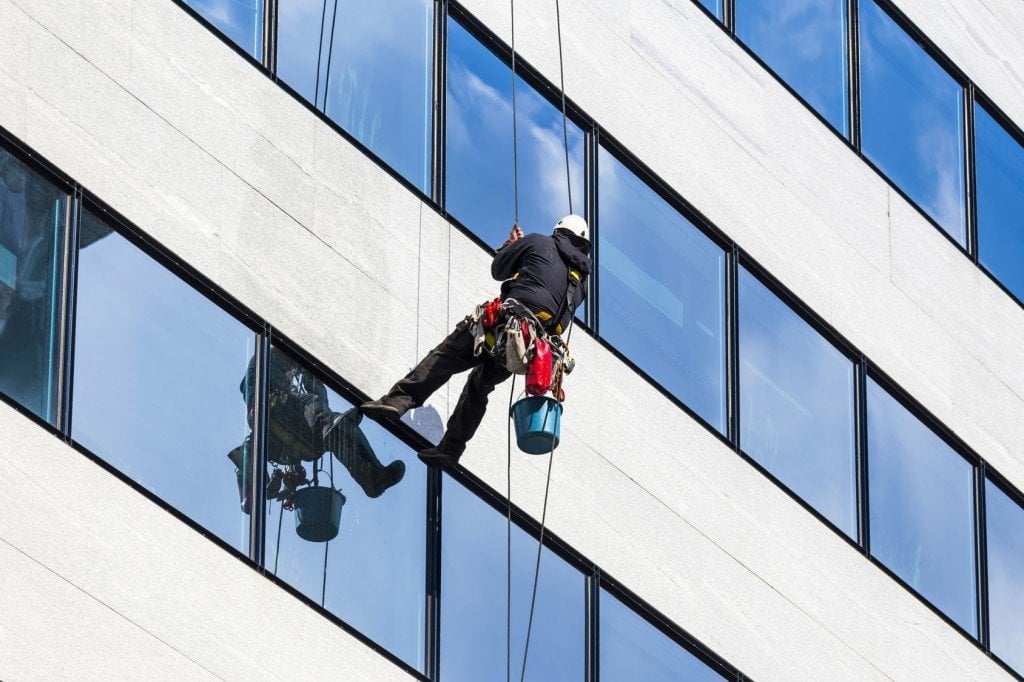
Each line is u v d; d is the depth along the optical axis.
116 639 34.53
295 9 41.50
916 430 52.12
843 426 50.09
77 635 34.09
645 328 46.12
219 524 37.06
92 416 35.97
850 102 53.91
